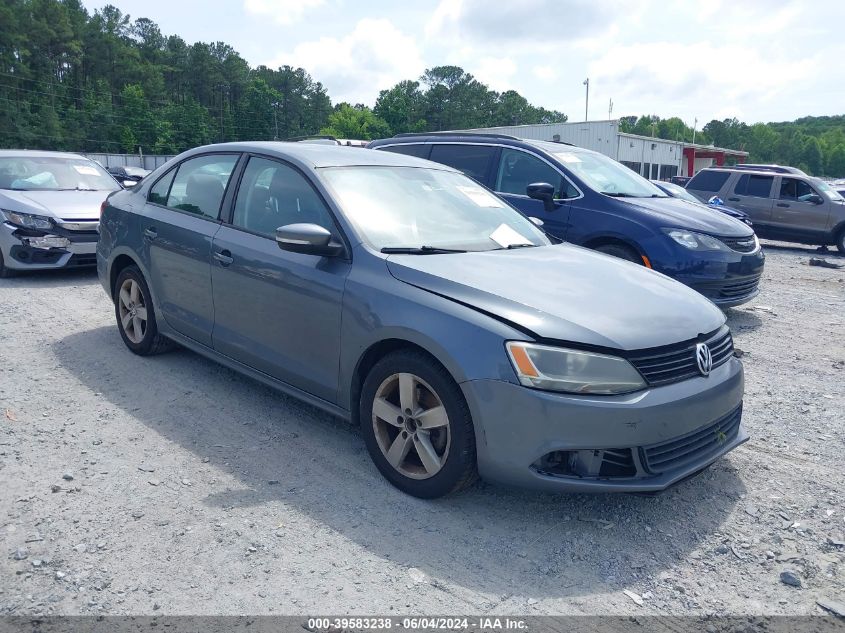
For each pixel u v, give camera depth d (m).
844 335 7.37
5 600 2.59
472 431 3.17
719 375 3.45
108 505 3.28
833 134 194.62
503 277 3.52
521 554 3.02
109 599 2.61
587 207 7.30
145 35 140.50
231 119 120.25
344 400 3.73
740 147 170.62
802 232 16.81
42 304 7.23
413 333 3.27
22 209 8.33
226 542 3.01
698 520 3.37
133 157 69.44
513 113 139.12
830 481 3.83
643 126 165.00
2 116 84.12
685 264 6.79
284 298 3.96
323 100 145.50
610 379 3.02
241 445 4.00
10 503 3.26
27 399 4.57
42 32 99.00
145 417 4.34
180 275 4.79
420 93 140.62
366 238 3.77
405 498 3.45
